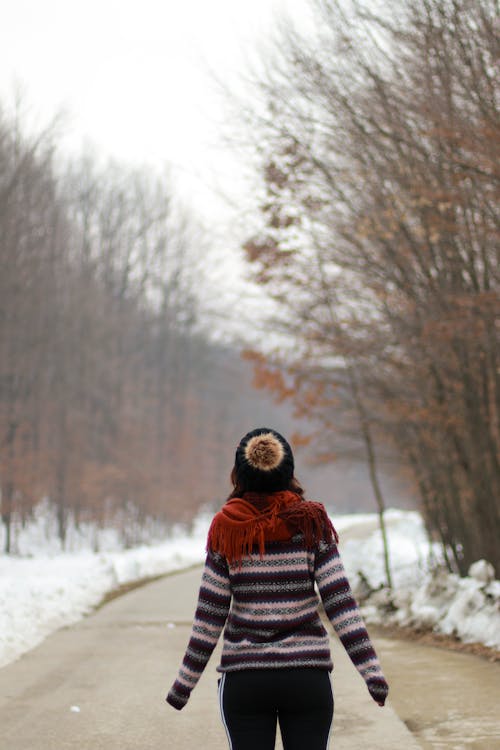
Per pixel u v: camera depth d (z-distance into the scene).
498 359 13.53
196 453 79.12
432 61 11.18
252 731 3.60
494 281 13.55
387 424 18.28
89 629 14.41
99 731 7.05
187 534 77.25
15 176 49.25
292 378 17.59
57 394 58.53
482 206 11.83
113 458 64.25
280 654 3.58
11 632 12.50
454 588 13.70
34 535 56.72
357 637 3.65
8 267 49.78
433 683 8.61
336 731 6.80
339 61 12.53
